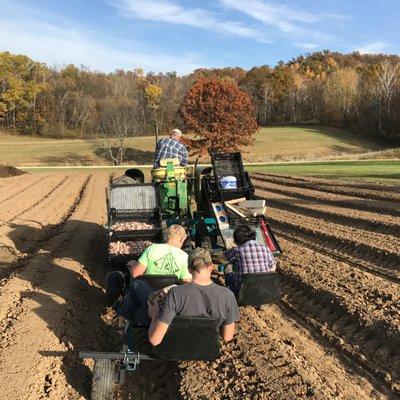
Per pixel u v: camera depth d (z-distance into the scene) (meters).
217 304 4.36
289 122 106.88
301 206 15.50
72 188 23.53
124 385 5.18
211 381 4.95
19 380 4.80
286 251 10.09
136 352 4.59
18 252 10.19
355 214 13.23
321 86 103.50
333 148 71.44
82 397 4.76
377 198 16.02
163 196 8.60
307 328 6.46
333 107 95.44
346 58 148.38
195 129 55.19
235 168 8.37
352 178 23.02
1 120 93.06
